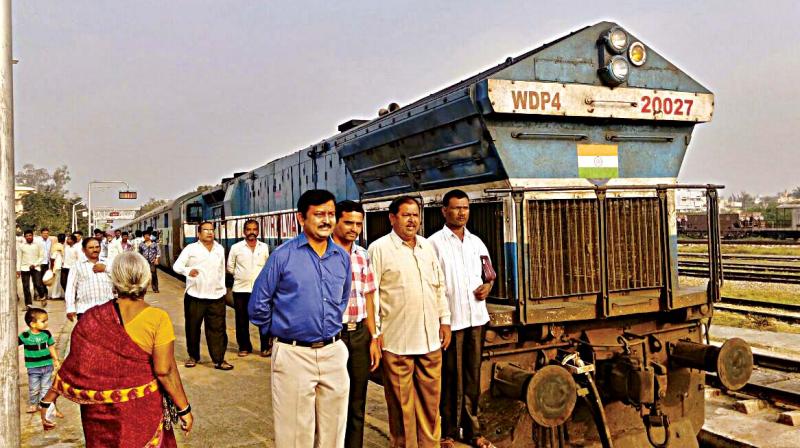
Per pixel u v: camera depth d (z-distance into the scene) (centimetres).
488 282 506
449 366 518
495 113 513
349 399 492
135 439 353
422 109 616
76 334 357
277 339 411
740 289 1655
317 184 985
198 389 743
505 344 520
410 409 493
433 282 495
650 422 544
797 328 1097
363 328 495
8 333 314
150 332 361
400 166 685
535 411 470
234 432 589
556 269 538
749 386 742
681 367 569
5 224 313
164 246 2630
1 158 311
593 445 548
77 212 6631
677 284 587
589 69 558
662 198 579
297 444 405
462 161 576
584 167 564
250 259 920
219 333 841
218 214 1791
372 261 497
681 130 620
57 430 602
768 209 6475
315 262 410
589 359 533
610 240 558
